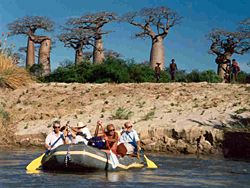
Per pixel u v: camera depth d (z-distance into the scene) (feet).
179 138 71.72
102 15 210.59
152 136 73.20
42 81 113.91
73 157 50.44
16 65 100.01
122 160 54.19
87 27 212.43
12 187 42.96
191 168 56.39
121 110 81.46
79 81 110.32
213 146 69.36
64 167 51.13
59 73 114.11
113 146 54.08
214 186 45.52
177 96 86.53
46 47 204.74
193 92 87.45
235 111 77.15
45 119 84.33
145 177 49.29
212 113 77.71
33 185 43.91
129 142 58.03
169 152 71.05
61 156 50.78
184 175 51.31
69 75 111.96
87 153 50.65
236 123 73.05
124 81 107.24
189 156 67.21
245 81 109.60
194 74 114.52
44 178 47.34
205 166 58.03
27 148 74.74
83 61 115.65
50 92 93.81
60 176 48.55
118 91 91.40
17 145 77.46
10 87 95.50
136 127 75.41
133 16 191.21
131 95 89.04
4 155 65.72
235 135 68.49
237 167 57.52
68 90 94.12
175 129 72.23
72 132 56.08
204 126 72.33
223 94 85.25
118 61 112.68
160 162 61.05
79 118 83.05
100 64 111.75
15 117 85.20
